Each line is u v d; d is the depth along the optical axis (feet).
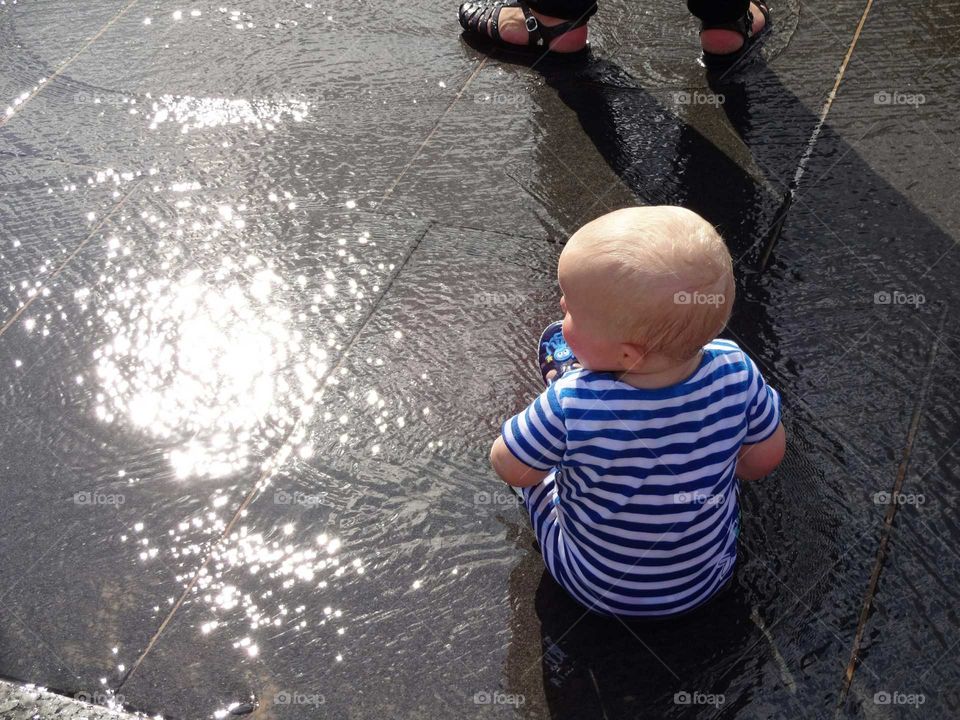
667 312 4.77
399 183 9.48
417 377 7.71
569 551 5.83
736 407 5.21
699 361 5.21
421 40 11.41
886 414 7.20
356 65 11.04
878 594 6.18
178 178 9.64
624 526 5.38
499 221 9.03
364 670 5.95
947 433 7.06
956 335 7.72
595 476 5.22
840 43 10.80
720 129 9.83
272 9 12.02
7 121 10.40
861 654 5.89
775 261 8.40
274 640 6.12
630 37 11.21
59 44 11.53
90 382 7.73
